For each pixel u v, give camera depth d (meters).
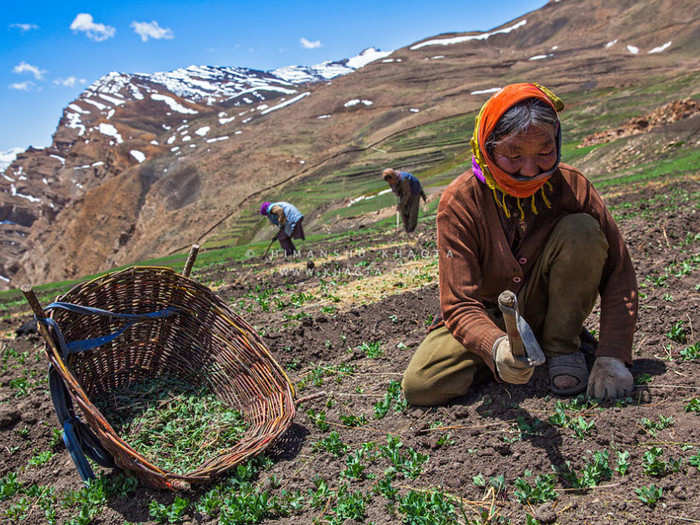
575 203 3.34
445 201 3.39
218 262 18.94
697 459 2.73
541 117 2.80
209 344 4.45
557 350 3.51
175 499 3.21
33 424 4.58
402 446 3.45
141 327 4.48
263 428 3.79
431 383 3.70
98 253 156.75
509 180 2.99
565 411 3.34
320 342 5.82
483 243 3.38
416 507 2.81
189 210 138.75
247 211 109.44
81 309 3.85
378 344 5.53
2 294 21.72
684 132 32.47
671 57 178.38
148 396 4.41
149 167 171.38
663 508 2.54
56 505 3.49
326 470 3.41
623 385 3.32
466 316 3.23
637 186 20.22
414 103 182.12
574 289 3.35
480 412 3.58
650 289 5.54
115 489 3.46
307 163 141.62
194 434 3.93
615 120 78.19
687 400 3.24
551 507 2.69
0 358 7.02
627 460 2.86
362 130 166.25
